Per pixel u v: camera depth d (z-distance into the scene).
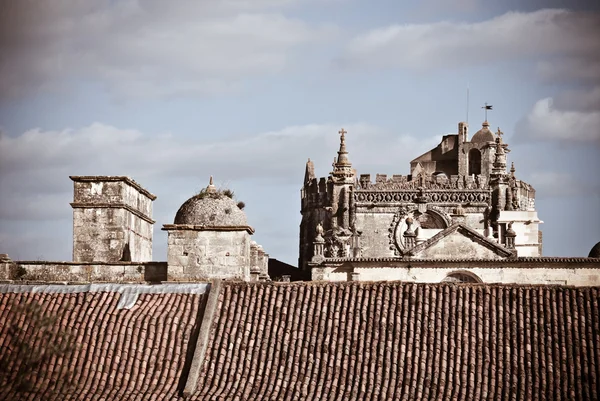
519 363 57.22
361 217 155.00
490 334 58.44
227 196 72.88
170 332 59.28
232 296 60.78
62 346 57.81
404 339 58.34
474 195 153.75
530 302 59.69
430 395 56.12
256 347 58.44
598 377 56.66
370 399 56.00
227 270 69.94
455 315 59.25
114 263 72.06
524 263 95.88
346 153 157.62
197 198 71.88
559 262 95.25
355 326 59.03
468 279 96.75
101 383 57.19
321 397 56.22
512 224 120.81
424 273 97.25
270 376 57.28
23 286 61.38
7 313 59.78
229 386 56.94
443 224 153.75
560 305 59.50
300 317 59.59
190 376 56.97
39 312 58.12
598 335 58.19
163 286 61.50
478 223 153.25
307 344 58.38
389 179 158.12
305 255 181.50
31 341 58.12
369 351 57.94
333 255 118.50
